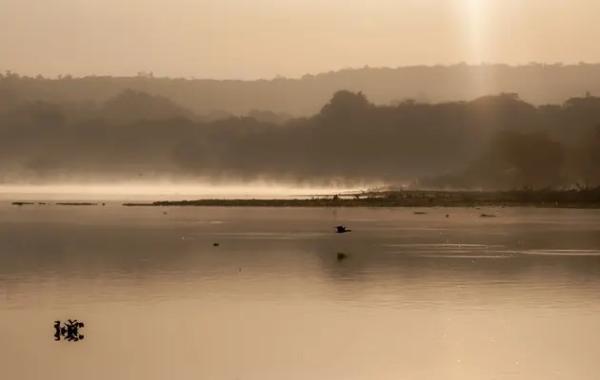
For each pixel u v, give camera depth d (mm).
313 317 137750
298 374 106375
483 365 109625
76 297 158250
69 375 106250
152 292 164750
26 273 197625
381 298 156125
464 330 127875
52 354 115438
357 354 114625
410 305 148250
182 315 139875
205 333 126500
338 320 135375
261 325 132125
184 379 104688
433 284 174375
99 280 183500
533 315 138375
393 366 109375
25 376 105812
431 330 127750
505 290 165250
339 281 180375
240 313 141500
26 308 146875
